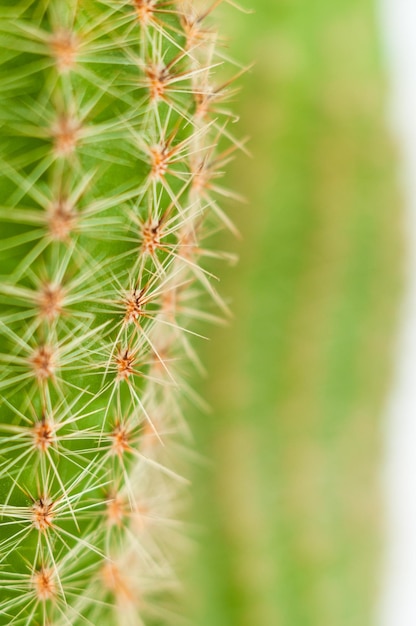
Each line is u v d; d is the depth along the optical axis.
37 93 0.13
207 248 0.20
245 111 0.20
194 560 0.21
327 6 0.21
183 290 0.17
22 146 0.13
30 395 0.14
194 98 0.15
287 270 0.21
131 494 0.15
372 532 0.22
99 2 0.14
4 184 0.13
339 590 0.22
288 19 0.20
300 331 0.21
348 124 0.21
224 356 0.21
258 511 0.21
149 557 0.17
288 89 0.20
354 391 0.22
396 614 0.23
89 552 0.15
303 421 0.21
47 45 0.13
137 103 0.14
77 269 0.14
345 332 0.22
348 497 0.22
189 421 0.20
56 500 0.14
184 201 0.15
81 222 0.14
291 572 0.22
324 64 0.21
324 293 0.21
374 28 0.21
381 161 0.21
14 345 0.14
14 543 0.14
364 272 0.21
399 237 0.22
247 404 0.21
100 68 0.14
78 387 0.14
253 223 0.20
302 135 0.21
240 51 0.20
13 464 0.14
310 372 0.21
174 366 0.17
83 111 0.14
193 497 0.20
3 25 0.13
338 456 0.22
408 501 0.23
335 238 0.21
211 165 0.16
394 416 0.22
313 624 0.22
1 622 0.15
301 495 0.22
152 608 0.19
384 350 0.22
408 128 0.21
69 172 0.13
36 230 0.13
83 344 0.14
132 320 0.14
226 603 0.21
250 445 0.21
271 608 0.21
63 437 0.14
